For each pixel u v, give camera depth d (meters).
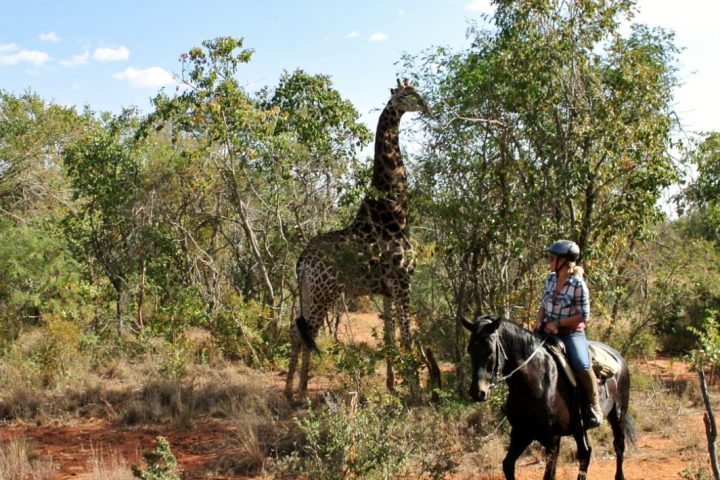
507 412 6.13
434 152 9.85
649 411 9.67
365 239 10.59
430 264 10.46
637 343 11.80
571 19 9.52
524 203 9.52
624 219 9.31
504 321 6.01
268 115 13.75
